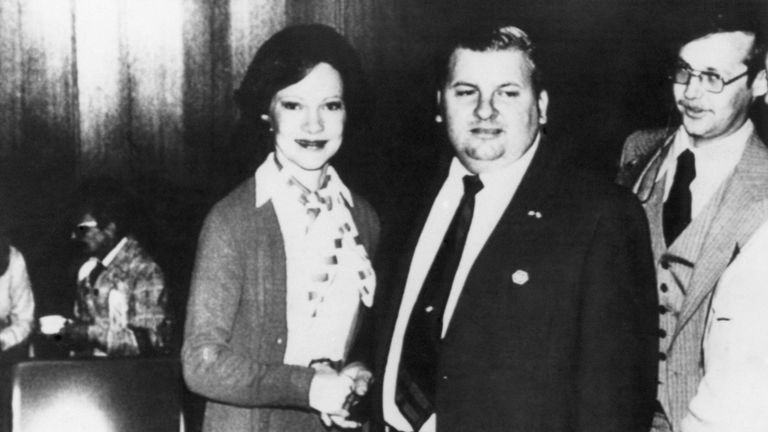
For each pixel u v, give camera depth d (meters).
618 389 2.09
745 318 2.53
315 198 2.49
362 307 2.47
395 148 3.86
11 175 4.24
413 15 4.01
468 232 2.29
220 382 2.30
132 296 3.46
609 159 3.53
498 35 2.29
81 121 4.34
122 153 4.34
